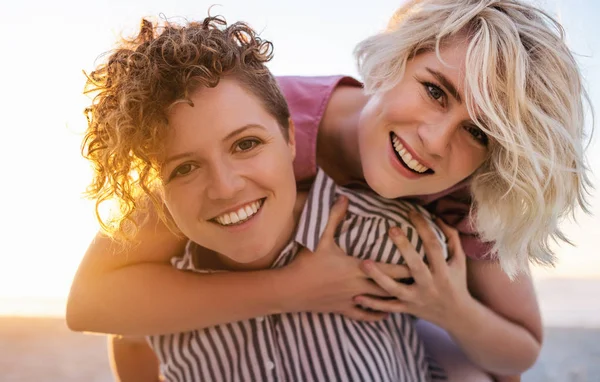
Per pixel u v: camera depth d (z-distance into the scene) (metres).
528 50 1.33
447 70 1.33
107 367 2.76
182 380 1.44
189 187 1.24
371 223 1.45
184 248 1.50
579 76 1.39
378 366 1.39
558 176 1.38
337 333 1.40
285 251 1.45
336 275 1.41
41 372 2.71
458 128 1.35
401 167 1.40
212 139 1.20
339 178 1.67
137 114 1.21
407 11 1.47
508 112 1.31
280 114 1.34
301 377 1.38
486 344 1.55
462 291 1.50
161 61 1.21
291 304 1.40
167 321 1.41
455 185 1.52
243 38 1.33
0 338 3.08
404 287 1.44
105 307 1.43
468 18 1.33
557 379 2.64
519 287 1.62
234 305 1.39
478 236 1.58
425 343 1.70
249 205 1.27
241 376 1.39
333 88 1.68
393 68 1.40
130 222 1.38
